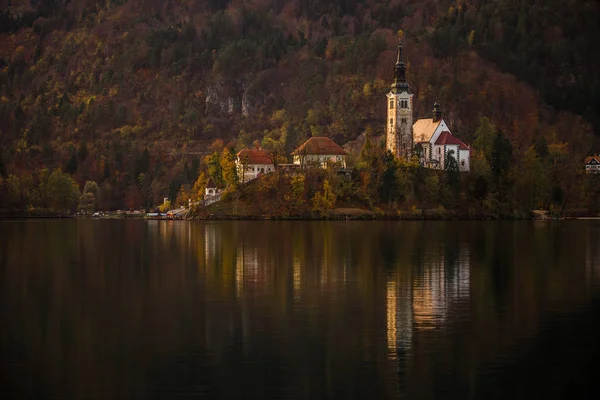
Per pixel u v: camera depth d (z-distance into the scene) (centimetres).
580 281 15550
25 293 14362
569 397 8794
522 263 18288
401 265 17950
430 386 9094
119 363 9925
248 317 12244
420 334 11150
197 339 10944
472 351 10306
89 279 16000
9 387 9156
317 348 10481
